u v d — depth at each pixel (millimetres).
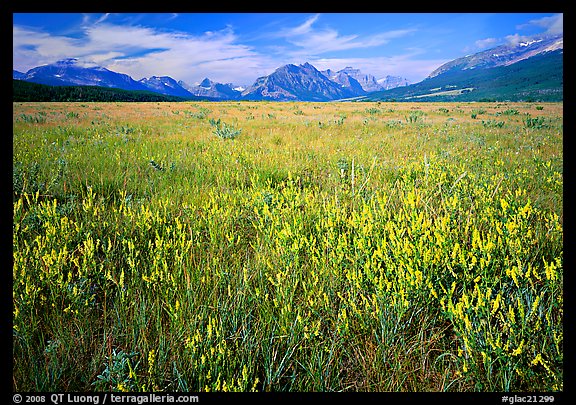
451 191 4297
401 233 2766
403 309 2100
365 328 2164
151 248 2959
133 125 15547
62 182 5047
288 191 4328
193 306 2324
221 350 1824
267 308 2316
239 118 23016
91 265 2676
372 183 5355
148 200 4602
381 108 43906
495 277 2334
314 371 1892
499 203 3840
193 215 3879
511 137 11383
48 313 2350
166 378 1908
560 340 1831
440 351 2070
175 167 6371
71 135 10711
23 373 1837
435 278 2367
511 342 1905
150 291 2543
